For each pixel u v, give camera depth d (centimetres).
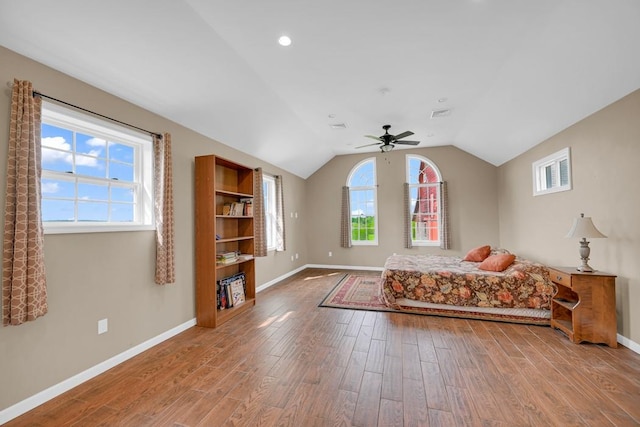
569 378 220
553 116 360
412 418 178
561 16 226
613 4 200
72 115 225
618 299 280
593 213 318
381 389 209
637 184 259
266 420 178
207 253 348
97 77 237
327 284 549
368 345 283
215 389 212
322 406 191
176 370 241
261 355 265
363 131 542
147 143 299
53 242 212
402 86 356
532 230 468
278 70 315
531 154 469
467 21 238
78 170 243
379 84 350
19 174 184
